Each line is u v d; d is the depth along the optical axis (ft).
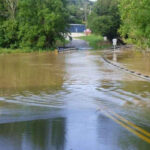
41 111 32.30
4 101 38.47
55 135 23.15
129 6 117.08
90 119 28.43
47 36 203.62
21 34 192.44
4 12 206.39
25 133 23.76
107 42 278.26
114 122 27.32
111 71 74.95
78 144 21.08
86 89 48.24
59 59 118.32
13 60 113.50
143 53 147.23
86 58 123.24
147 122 27.61
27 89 47.96
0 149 20.07
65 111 32.22
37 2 197.16
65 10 218.59
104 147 20.44
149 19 101.86
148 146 20.70
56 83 54.54
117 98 40.68
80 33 390.63
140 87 50.24
